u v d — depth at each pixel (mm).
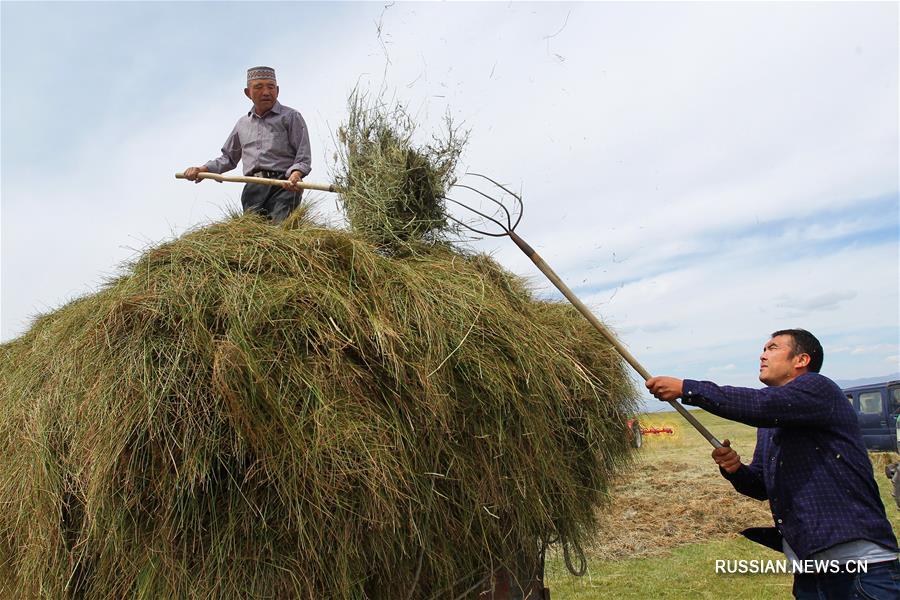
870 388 14836
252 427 1988
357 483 2076
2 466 2324
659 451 15141
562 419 2658
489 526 2393
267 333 2154
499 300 2682
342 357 2186
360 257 2488
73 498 2135
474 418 2326
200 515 2020
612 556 6961
